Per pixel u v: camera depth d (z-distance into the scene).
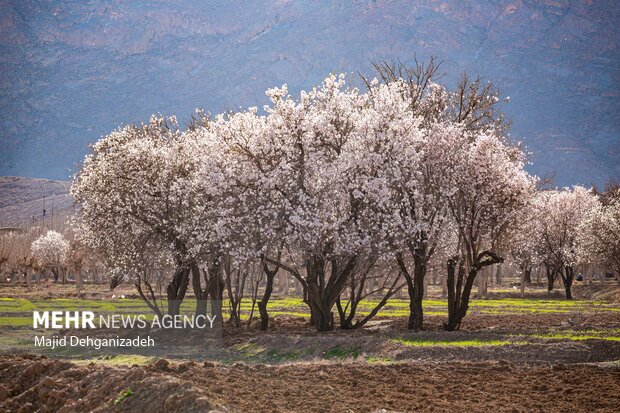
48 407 22.52
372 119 44.31
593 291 105.12
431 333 38.88
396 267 47.41
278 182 43.38
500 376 27.12
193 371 26.59
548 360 31.72
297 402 22.09
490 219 45.91
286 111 44.06
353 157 43.38
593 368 28.67
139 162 46.34
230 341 40.91
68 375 25.00
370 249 42.53
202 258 45.38
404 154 43.81
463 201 45.34
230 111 47.69
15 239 161.25
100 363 30.97
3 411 22.66
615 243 91.62
